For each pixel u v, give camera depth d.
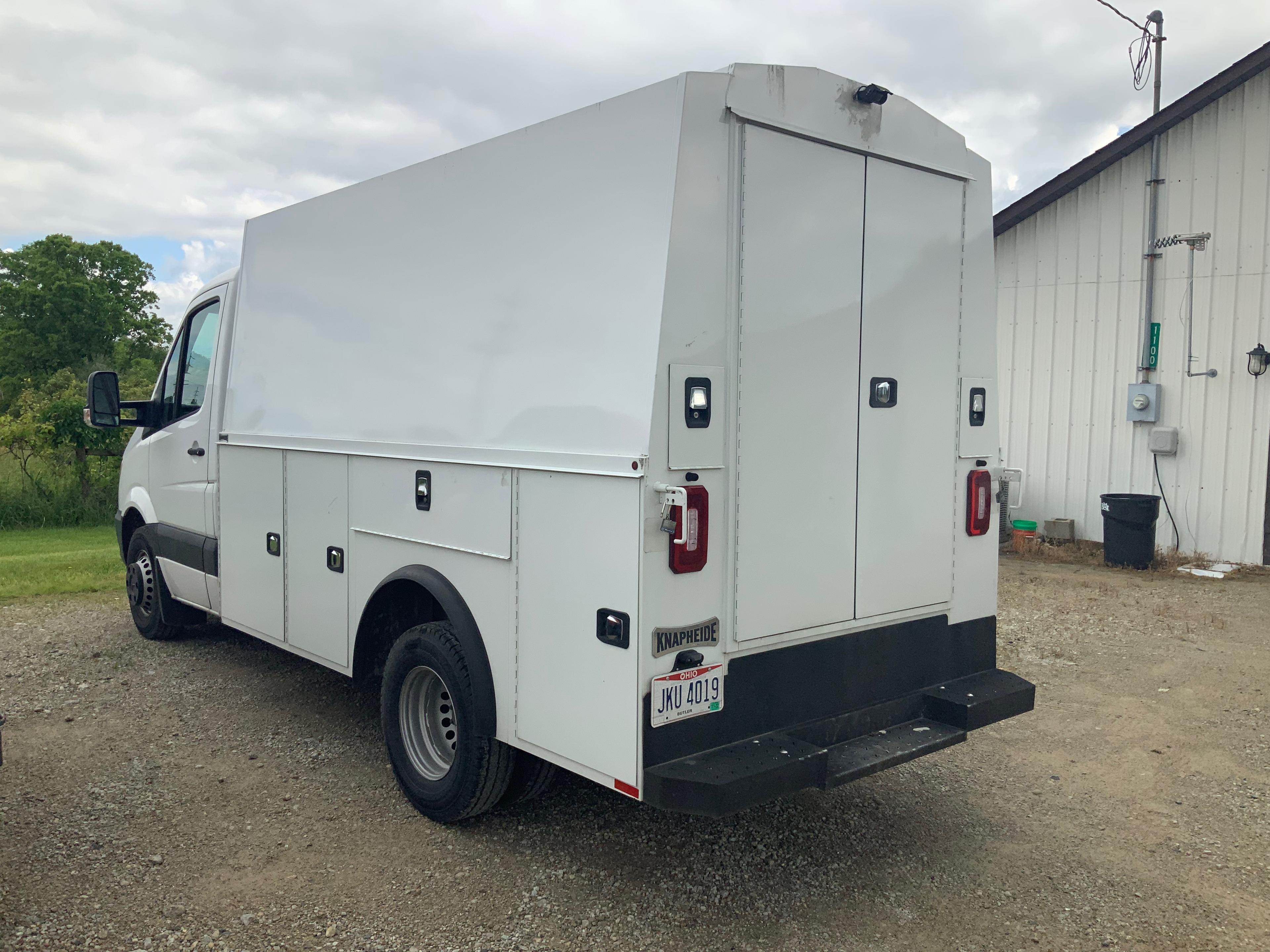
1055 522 11.56
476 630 3.43
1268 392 10.03
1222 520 10.41
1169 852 3.63
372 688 5.58
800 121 3.09
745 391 2.99
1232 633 7.13
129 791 4.07
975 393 3.84
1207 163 10.30
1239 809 4.02
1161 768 4.49
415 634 3.73
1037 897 3.27
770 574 3.11
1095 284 11.23
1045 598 8.54
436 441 3.63
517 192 3.29
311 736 4.76
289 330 4.68
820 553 3.27
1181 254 10.54
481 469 3.38
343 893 3.22
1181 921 3.12
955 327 3.74
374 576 4.01
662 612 2.79
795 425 3.15
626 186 2.89
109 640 6.68
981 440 3.89
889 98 3.38
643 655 2.76
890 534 3.54
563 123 3.12
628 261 2.86
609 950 2.89
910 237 3.53
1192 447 10.58
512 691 3.27
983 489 3.89
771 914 3.12
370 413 4.03
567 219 3.08
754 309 3.00
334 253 4.34
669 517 2.76
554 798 4.07
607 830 3.74
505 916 3.08
